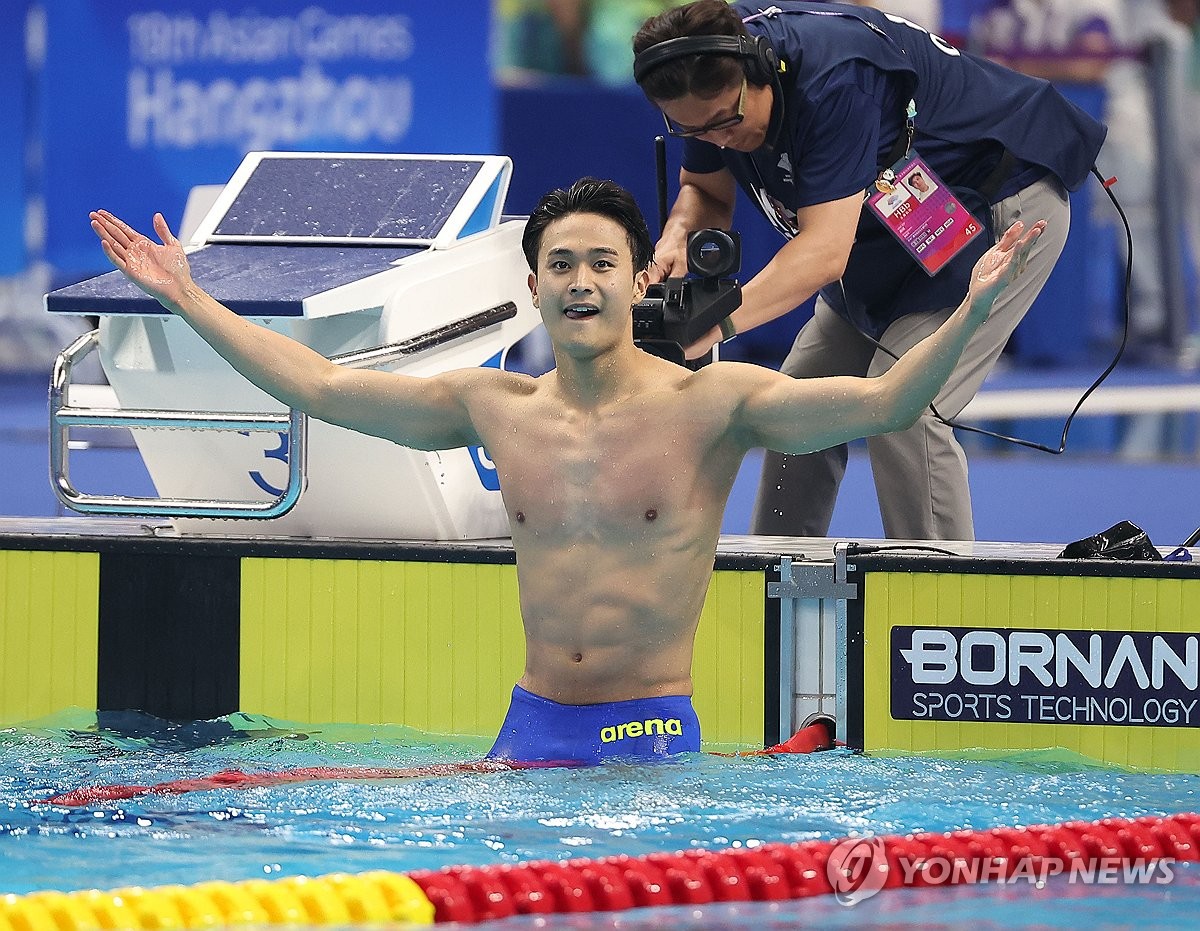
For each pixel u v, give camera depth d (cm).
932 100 1514
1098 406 3312
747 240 3069
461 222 1449
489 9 3322
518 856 927
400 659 1377
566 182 3431
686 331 1342
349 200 1497
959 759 1258
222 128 3406
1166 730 1262
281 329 1388
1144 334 3694
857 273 1571
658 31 1348
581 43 3662
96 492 2758
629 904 877
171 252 1155
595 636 1131
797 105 1391
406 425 1196
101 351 1427
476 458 1440
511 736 1154
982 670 1288
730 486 1159
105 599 1423
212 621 1407
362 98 3366
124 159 3453
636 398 1149
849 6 1531
